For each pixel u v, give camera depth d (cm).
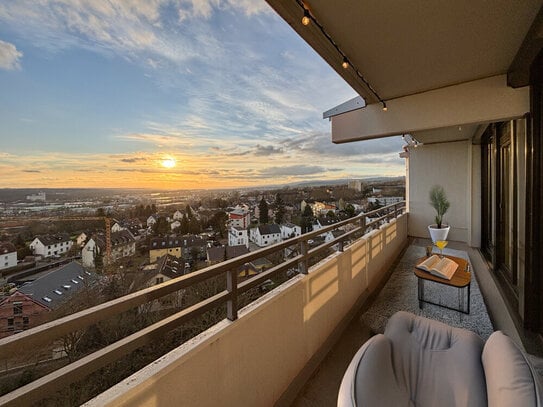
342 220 269
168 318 97
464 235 567
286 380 155
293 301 163
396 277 350
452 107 253
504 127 329
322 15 146
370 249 323
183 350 98
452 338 124
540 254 206
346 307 247
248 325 126
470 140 514
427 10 143
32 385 62
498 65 212
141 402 80
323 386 157
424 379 111
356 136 323
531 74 201
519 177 234
